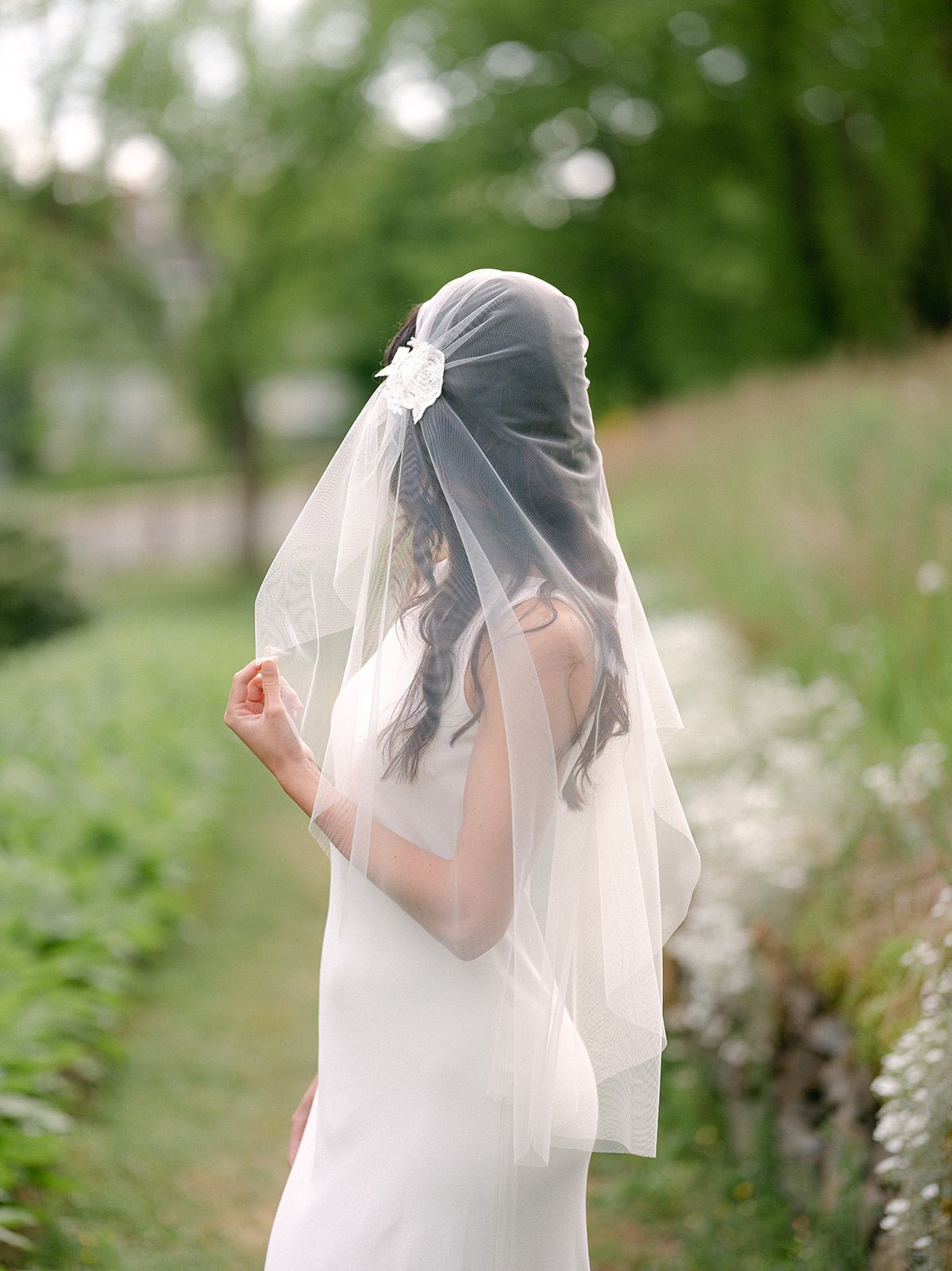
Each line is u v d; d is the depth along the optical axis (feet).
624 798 5.91
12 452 127.85
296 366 88.12
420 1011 5.44
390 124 74.64
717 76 59.82
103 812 17.79
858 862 10.25
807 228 57.72
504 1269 5.44
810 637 17.49
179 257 80.18
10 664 35.01
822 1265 8.34
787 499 22.27
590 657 5.28
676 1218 10.25
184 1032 14.56
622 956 5.91
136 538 102.83
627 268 66.39
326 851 5.74
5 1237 9.17
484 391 5.47
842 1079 8.75
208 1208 10.76
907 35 51.88
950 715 11.17
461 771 5.30
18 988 11.52
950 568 14.29
